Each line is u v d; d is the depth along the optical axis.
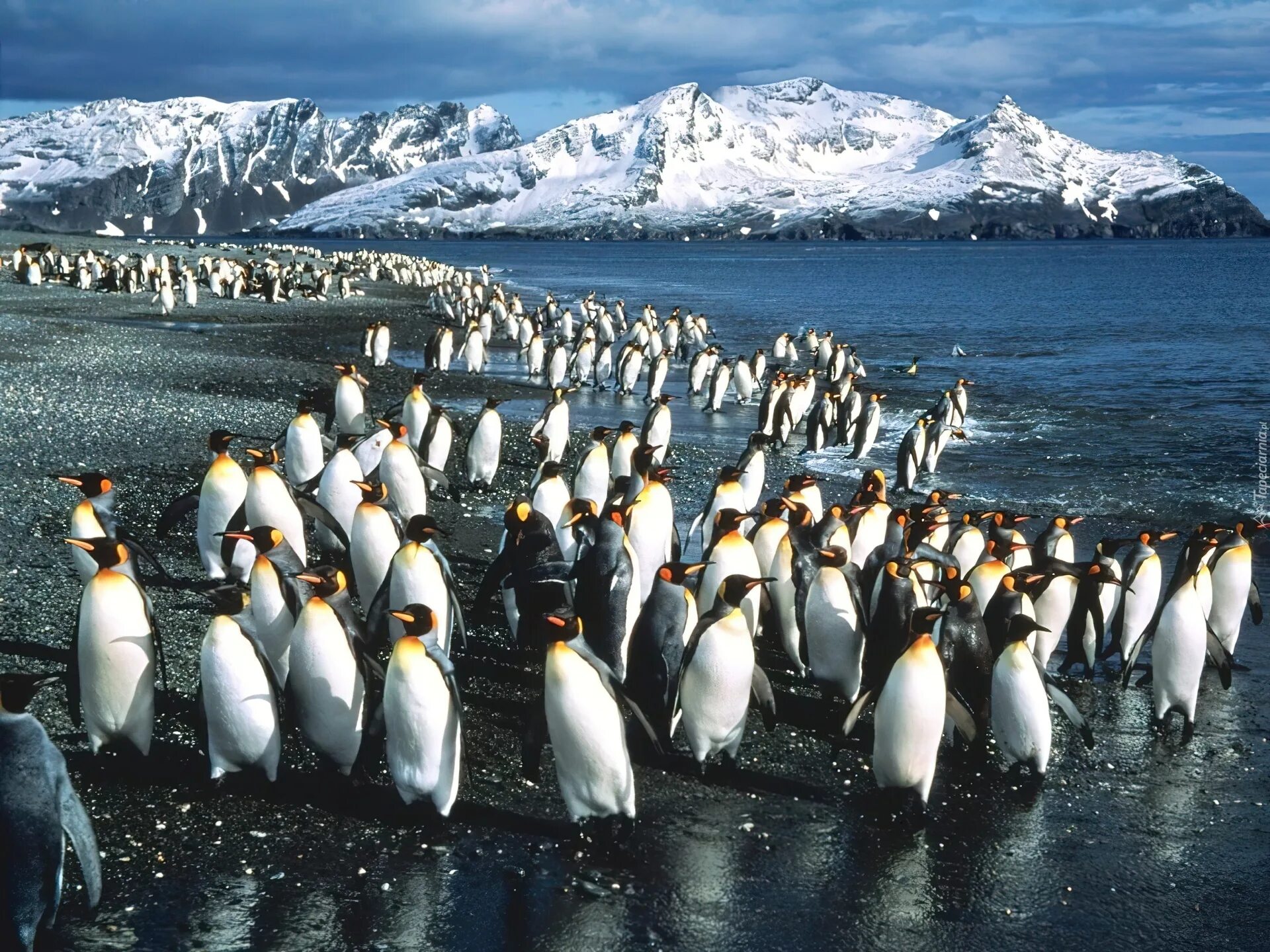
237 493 10.60
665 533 10.30
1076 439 22.66
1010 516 10.73
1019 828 7.49
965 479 19.06
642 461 11.80
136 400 20.86
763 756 8.33
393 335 41.88
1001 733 7.96
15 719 5.13
